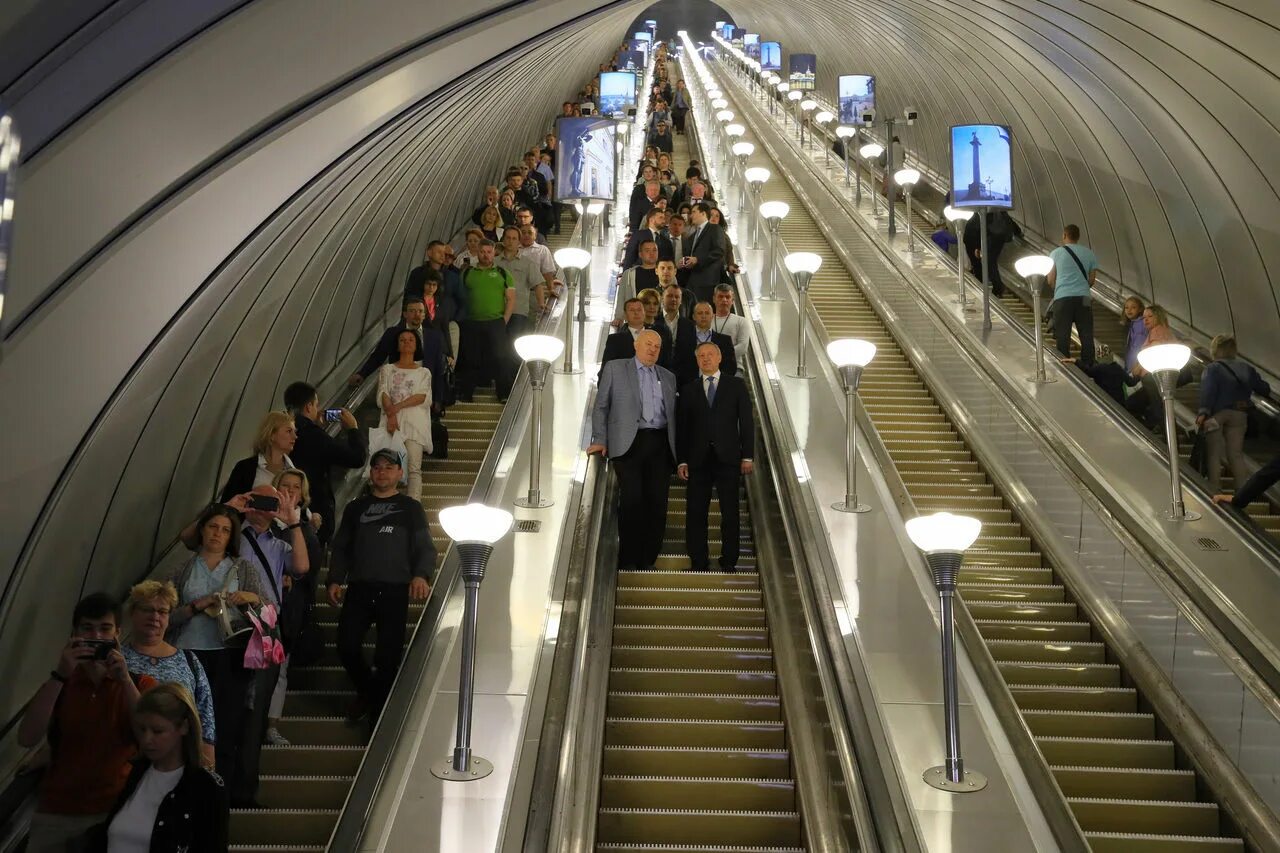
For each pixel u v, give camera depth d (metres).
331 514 8.45
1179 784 7.04
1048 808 5.54
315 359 12.97
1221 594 7.59
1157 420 12.73
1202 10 11.52
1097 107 16.98
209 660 6.17
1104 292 17.88
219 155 6.78
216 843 4.69
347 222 12.06
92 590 8.10
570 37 19.67
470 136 17.97
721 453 9.10
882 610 7.21
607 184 14.33
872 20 27.28
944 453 11.96
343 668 7.83
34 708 5.36
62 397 6.51
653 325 10.52
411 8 7.62
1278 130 12.34
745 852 6.35
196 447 9.59
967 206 14.46
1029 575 9.55
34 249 5.53
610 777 6.91
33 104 5.25
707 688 7.84
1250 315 14.45
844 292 17.53
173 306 7.19
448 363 11.95
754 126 34.78
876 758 5.71
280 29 6.36
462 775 5.68
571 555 7.91
